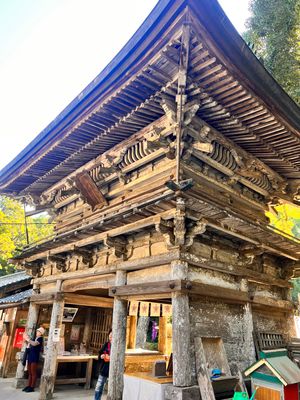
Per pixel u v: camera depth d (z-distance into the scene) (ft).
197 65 19.04
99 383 27.22
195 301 21.68
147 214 21.80
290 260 32.09
